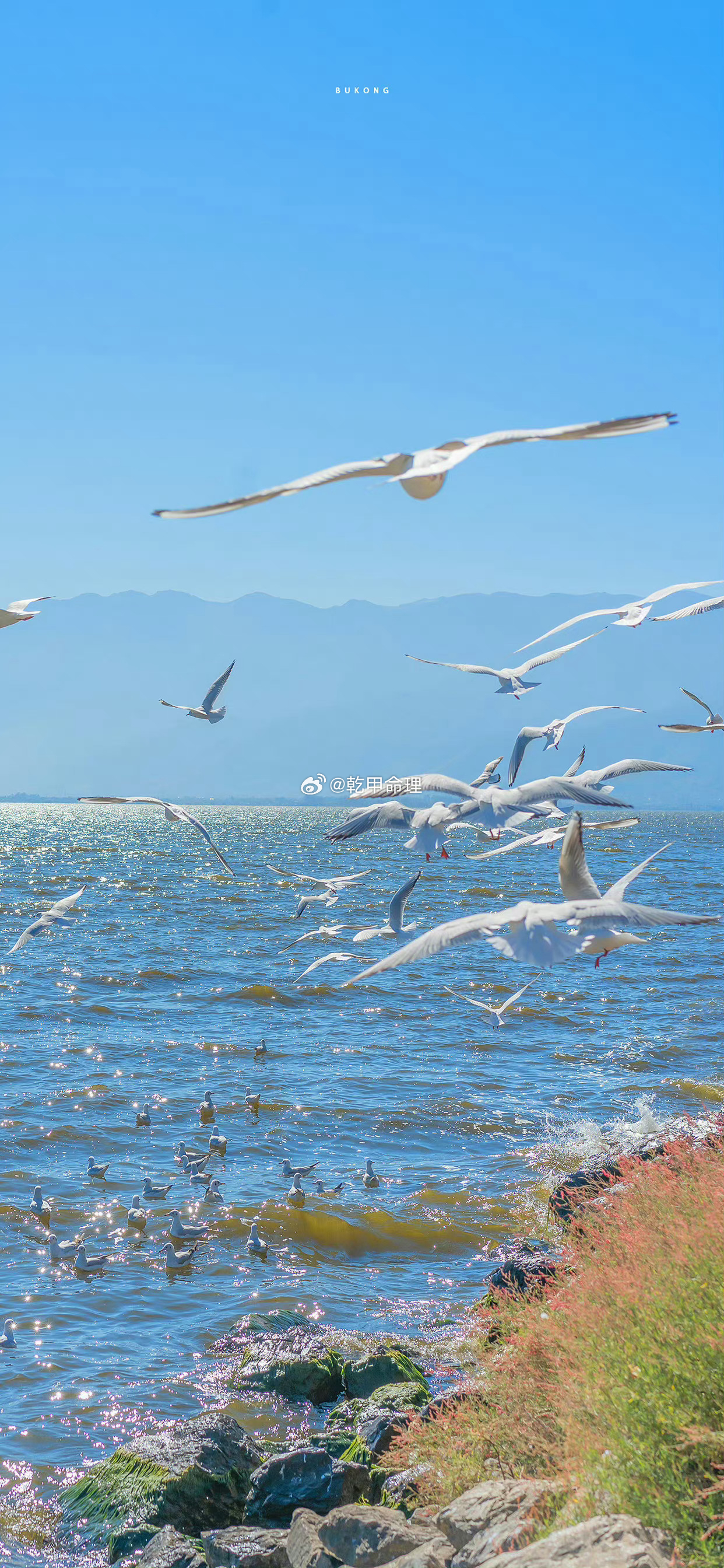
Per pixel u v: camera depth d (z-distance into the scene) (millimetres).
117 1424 16438
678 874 122188
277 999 48562
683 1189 14508
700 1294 11172
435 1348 18375
